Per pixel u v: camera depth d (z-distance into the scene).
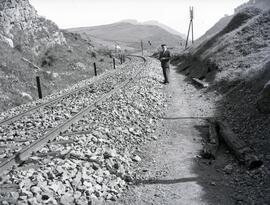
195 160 7.20
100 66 39.09
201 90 16.17
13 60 23.64
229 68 16.58
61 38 39.25
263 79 10.80
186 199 5.43
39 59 30.89
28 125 10.71
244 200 5.27
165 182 6.15
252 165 6.31
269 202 5.06
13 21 31.14
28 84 21.36
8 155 7.43
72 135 8.69
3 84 18.95
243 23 25.06
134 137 8.94
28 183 5.55
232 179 6.13
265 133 7.75
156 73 25.25
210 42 27.66
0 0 30.59
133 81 19.75
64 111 12.38
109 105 12.39
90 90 17.98
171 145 8.37
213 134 8.36
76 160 6.75
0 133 10.09
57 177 5.91
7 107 16.41
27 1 35.47
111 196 5.55
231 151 7.39
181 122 10.50
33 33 33.62
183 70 28.98
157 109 12.45
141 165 7.15
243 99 10.89
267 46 17.14
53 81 24.89
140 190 5.88
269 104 8.67
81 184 5.75
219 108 11.73
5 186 5.48
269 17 20.92
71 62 33.88
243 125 9.02
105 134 8.77
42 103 15.81
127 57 72.25
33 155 7.23
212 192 5.65
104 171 6.42
